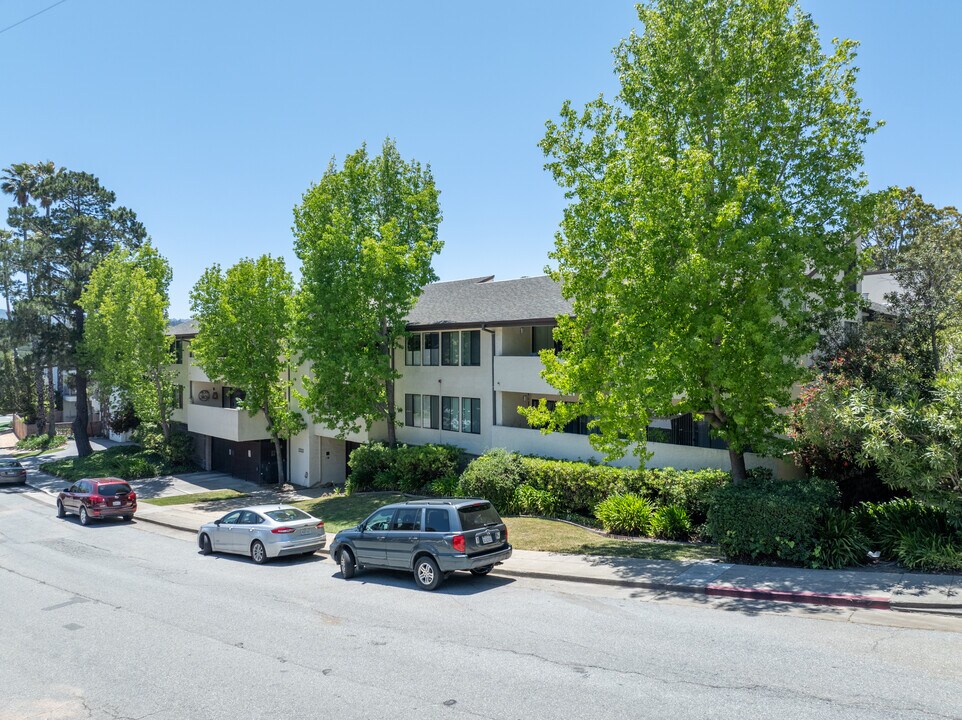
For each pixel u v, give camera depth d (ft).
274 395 108.88
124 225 163.73
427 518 47.60
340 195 95.30
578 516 68.23
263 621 39.60
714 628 33.55
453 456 88.58
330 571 55.47
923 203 120.67
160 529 83.25
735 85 49.83
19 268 152.25
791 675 26.94
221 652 33.96
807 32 48.93
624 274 49.75
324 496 99.25
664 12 52.75
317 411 102.94
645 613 37.06
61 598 48.01
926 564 40.16
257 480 122.21
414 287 93.81
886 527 43.78
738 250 45.88
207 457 138.72
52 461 150.30
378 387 93.40
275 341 107.04
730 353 47.11
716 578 42.01
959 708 23.44
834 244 49.26
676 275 46.50
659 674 27.76
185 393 149.89
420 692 27.35
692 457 66.39
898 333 59.62
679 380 47.62
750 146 48.21
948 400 38.88
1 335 152.35
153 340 132.46
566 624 35.76
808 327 53.47
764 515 44.29
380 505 83.20
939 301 58.44
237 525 63.26
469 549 45.60
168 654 34.09
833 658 28.58
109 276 144.87
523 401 89.81
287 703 26.99
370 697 27.14
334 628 37.40
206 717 26.02
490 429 88.28
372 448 96.58
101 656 34.32
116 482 90.68
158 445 138.10
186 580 53.21
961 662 27.61
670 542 55.72
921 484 39.65
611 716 24.11
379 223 97.40
